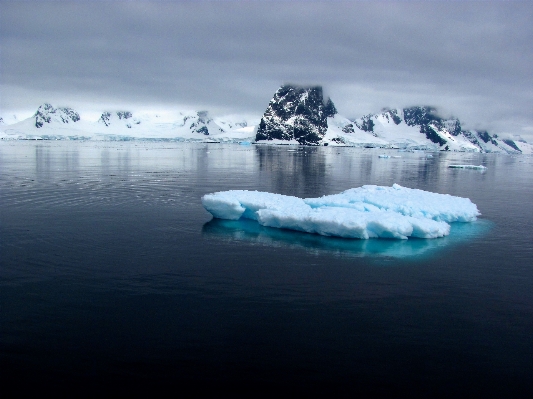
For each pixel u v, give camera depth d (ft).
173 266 58.34
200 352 37.96
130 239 70.79
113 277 53.88
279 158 322.96
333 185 151.43
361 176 195.11
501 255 66.64
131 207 97.60
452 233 79.77
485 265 61.72
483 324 44.06
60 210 92.63
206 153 380.99
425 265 60.95
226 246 67.87
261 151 458.91
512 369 36.70
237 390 33.55
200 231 76.59
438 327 43.16
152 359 36.88
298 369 36.01
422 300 49.29
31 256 61.16
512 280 56.24
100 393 33.01
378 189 102.78
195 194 118.93
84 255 62.13
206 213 91.97
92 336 40.06
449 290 52.39
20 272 54.95
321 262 61.16
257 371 35.68
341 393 33.50
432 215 84.12
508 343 40.57
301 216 76.38
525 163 409.49
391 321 44.09
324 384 34.40
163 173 179.73
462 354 38.65
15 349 37.88
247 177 171.73
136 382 34.17
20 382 33.96
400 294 50.80
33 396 32.60
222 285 52.11
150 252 64.23
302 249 66.85
